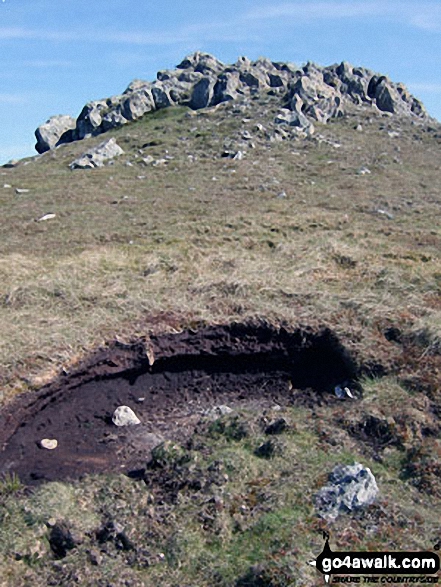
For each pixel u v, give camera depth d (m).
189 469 6.70
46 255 13.70
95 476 7.00
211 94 36.19
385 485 6.48
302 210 18.02
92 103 37.66
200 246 14.16
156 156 26.89
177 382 9.42
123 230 15.84
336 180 22.98
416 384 8.34
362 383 8.61
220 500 6.18
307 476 6.53
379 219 17.47
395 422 7.53
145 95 36.66
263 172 23.89
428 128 33.12
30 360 8.51
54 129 38.00
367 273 11.96
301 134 29.92
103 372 9.00
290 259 12.98
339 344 9.34
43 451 7.78
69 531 5.90
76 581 5.34
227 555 5.58
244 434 7.48
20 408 8.01
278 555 5.36
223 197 20.00
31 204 19.53
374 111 35.75
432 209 18.84
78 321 9.62
